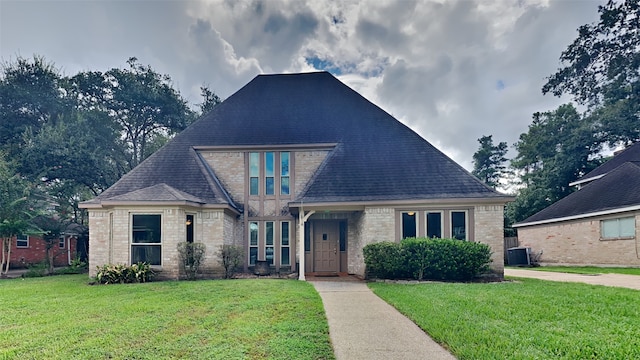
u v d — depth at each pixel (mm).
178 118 29031
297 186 16047
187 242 13039
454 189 13461
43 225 19906
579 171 29172
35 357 4734
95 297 9039
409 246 11906
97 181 23750
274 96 18297
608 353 4512
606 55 28625
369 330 5875
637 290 9188
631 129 26578
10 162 19016
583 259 19031
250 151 16328
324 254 15445
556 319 6242
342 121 16891
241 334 5566
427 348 5016
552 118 30562
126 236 12648
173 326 6098
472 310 6922
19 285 12070
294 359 4566
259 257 15703
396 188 13727
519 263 21516
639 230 15984
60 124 21719
